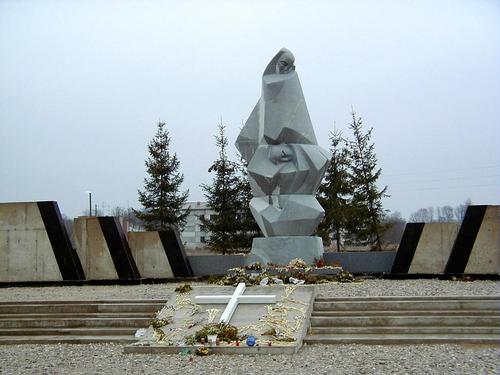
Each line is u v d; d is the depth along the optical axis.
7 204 23.59
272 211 22.08
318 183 22.48
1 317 14.52
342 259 24.34
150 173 39.41
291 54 22.59
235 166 37.41
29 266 23.30
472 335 12.15
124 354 11.62
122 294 18.06
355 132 37.97
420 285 18.44
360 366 9.89
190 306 14.02
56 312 14.72
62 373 10.02
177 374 9.67
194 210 71.62
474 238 21.73
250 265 20.86
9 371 10.30
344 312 13.52
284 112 22.28
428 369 9.52
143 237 24.92
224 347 11.37
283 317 12.93
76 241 23.95
